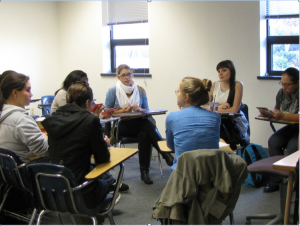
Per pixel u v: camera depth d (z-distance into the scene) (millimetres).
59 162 1892
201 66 4664
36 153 2100
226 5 4391
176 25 4766
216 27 4496
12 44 5109
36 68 5520
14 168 1945
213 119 2043
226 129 3258
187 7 4656
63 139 1908
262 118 3008
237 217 2518
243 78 4402
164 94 5004
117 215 2600
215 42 4527
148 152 3295
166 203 1737
